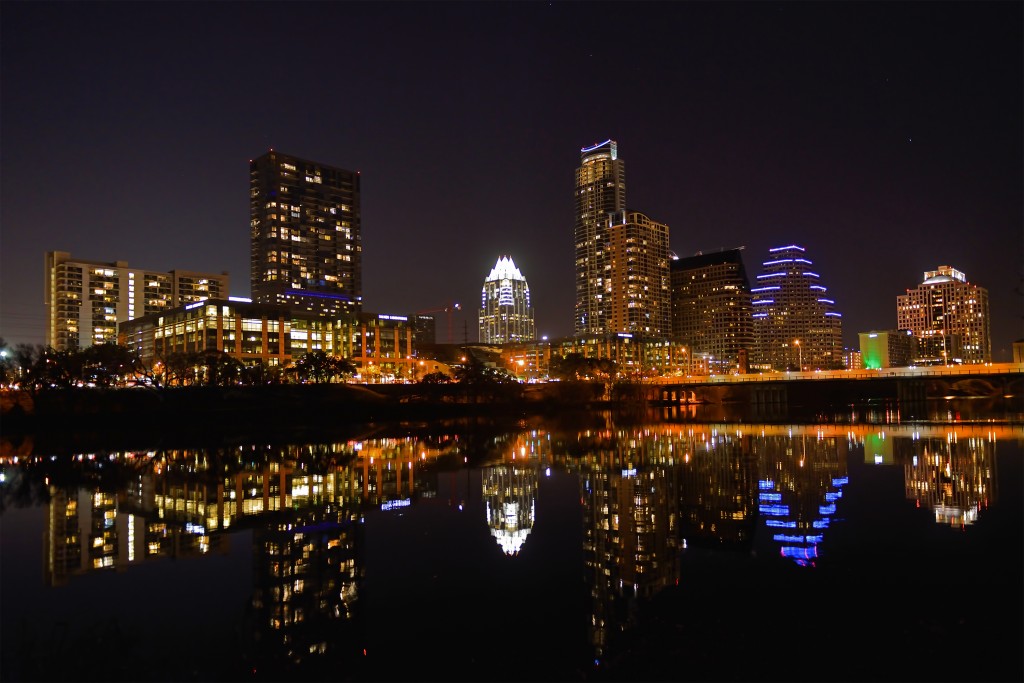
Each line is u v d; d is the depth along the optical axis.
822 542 34.03
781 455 74.06
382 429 133.00
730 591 26.77
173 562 33.16
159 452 90.12
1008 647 20.69
